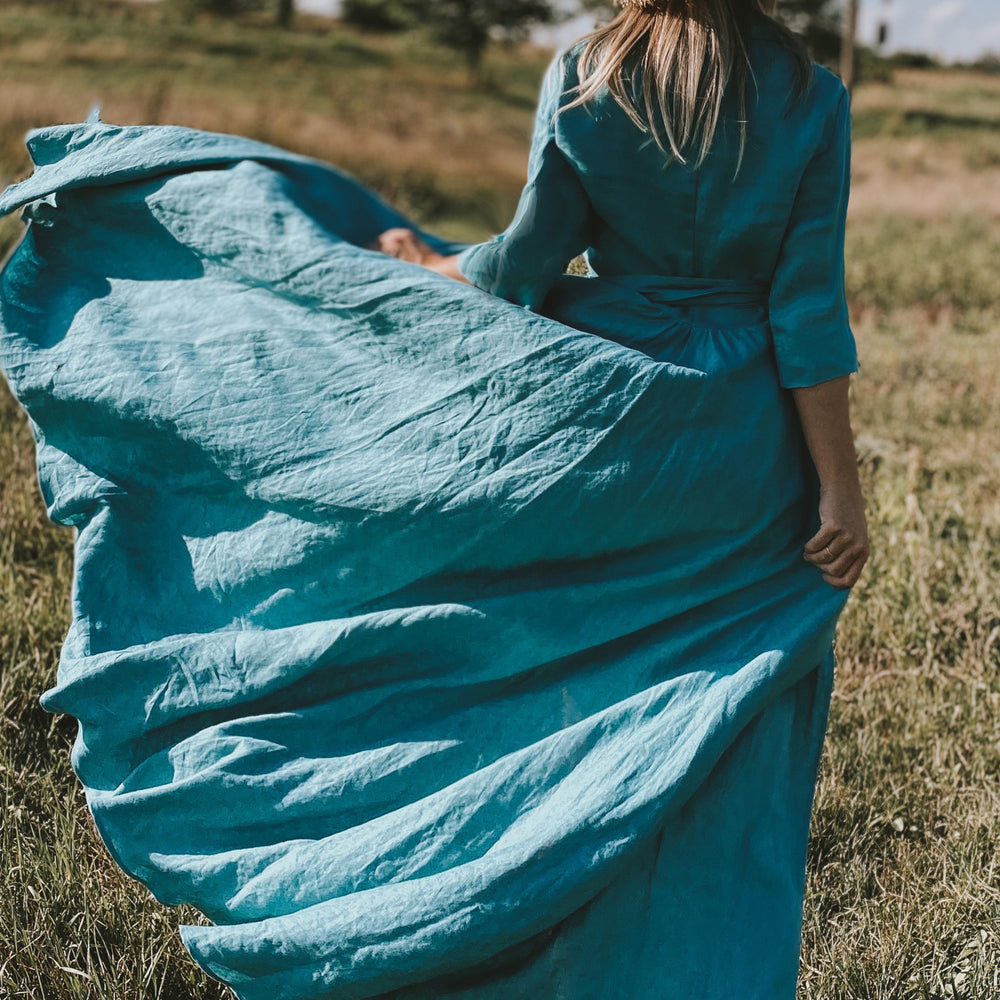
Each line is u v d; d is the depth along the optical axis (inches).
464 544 78.1
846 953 99.9
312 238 85.3
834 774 124.0
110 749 82.5
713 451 77.9
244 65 1472.7
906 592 164.7
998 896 105.7
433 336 80.1
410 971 71.0
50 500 91.7
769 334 80.6
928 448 239.0
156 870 78.4
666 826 77.2
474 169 1127.0
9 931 97.0
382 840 74.3
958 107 1657.2
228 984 76.5
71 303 93.1
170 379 86.8
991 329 412.2
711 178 77.3
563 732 75.7
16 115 858.8
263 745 78.6
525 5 1978.3
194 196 89.9
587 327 81.6
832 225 78.1
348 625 79.0
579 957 75.0
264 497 83.0
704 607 80.2
